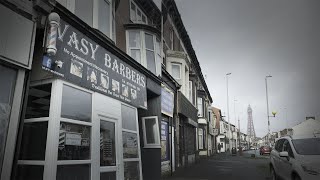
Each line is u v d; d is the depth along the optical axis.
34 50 6.73
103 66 8.50
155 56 13.88
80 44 7.45
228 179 14.23
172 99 17.03
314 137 9.89
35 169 6.27
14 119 5.66
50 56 6.38
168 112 15.77
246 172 17.91
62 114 6.75
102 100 8.38
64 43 6.84
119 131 9.06
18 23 5.75
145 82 11.63
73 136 7.05
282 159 10.14
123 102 9.70
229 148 83.69
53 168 6.14
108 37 9.74
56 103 6.50
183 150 21.48
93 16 9.23
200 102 35.53
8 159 5.50
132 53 13.23
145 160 12.87
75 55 7.21
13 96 5.71
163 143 15.62
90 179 7.40
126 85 9.89
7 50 5.50
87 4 9.07
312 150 9.21
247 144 121.44
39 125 6.57
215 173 17.08
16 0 5.71
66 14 6.84
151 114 13.30
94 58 8.05
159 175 12.69
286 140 10.41
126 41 13.24
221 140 76.00
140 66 10.93
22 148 6.55
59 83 6.66
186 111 21.11
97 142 7.83
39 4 6.07
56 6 6.54
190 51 29.83
